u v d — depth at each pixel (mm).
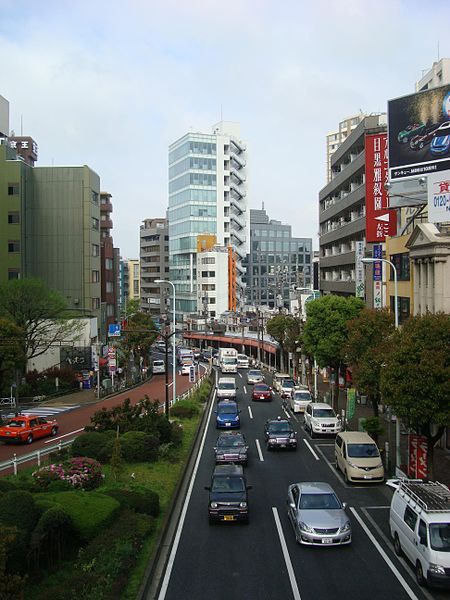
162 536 16922
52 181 69500
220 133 133625
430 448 21031
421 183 33875
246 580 14180
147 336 66438
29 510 14320
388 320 28828
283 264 176000
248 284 171375
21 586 9531
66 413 43375
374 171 46844
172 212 134875
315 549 16266
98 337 71500
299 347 57312
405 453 27422
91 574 12844
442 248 27078
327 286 70062
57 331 55906
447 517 13961
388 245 36750
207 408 45625
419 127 33875
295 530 17188
